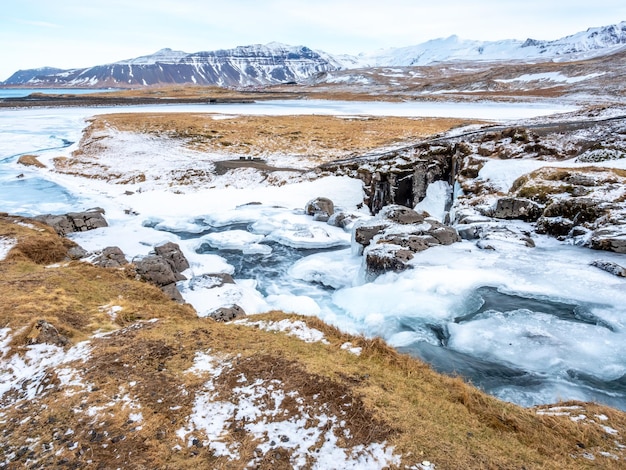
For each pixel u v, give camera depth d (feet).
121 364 37.86
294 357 38.32
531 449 28.09
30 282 58.65
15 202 148.56
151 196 162.50
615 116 202.69
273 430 29.17
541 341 59.16
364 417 29.63
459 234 105.19
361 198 158.40
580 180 107.45
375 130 264.93
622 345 56.70
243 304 74.13
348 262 101.30
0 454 27.99
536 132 166.30
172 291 71.10
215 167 190.29
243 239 118.32
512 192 117.80
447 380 37.11
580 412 35.01
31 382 36.63
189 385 34.42
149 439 28.76
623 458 27.99
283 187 166.81
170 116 343.46
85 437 29.09
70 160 211.20
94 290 59.41
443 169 160.56
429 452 26.50
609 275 73.61
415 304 71.87
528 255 86.02
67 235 115.34
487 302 70.33
